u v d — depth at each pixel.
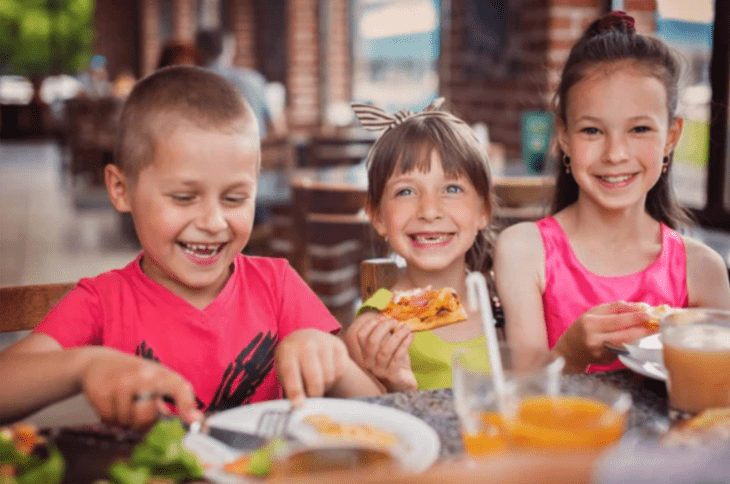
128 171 1.18
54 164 11.45
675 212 1.66
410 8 6.55
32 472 0.73
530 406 0.77
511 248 1.56
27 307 1.38
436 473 0.48
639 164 1.46
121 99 7.39
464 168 1.46
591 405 0.77
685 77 1.59
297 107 7.57
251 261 1.40
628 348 1.10
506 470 0.46
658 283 1.52
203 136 1.13
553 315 1.56
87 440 0.84
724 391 0.90
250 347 1.31
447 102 5.30
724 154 2.88
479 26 4.78
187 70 1.20
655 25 3.59
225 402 1.29
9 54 14.33
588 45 1.51
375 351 1.18
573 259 1.55
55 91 14.53
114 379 0.89
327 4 7.43
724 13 2.86
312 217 2.77
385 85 7.05
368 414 0.88
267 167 4.33
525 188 2.44
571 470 0.45
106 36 14.08
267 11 8.32
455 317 1.22
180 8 10.99
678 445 0.46
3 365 0.99
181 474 0.73
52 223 6.74
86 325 1.22
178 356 1.26
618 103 1.43
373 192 1.54
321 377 1.02
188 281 1.20
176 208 1.16
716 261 1.54
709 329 0.93
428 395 0.98
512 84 4.35
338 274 2.97
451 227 1.47
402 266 1.61
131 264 1.33
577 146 1.49
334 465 0.76
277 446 0.76
